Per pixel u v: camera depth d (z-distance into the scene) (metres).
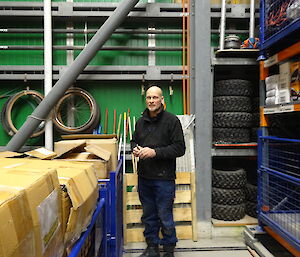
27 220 0.52
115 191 1.61
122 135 2.79
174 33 2.74
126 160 2.77
